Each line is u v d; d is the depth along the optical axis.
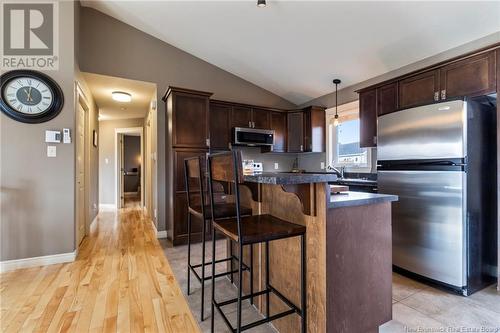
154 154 3.98
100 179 6.41
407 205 2.32
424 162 2.19
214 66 4.25
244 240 1.28
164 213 3.77
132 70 3.60
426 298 1.97
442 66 2.47
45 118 2.62
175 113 3.39
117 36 3.50
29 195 2.57
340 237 1.35
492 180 2.21
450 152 2.03
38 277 2.32
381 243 1.52
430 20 2.42
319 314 1.33
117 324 1.66
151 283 2.24
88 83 3.68
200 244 3.40
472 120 2.04
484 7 2.16
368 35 2.81
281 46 3.38
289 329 1.56
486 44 2.48
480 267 2.10
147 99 4.54
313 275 1.37
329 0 2.43
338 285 1.34
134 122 6.20
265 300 1.80
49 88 2.62
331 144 4.44
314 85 4.24
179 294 2.06
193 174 2.03
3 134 2.48
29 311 1.79
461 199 1.97
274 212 1.75
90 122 4.09
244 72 4.32
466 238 1.98
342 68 3.57
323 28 2.85
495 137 2.25
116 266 2.61
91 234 3.84
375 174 3.72
